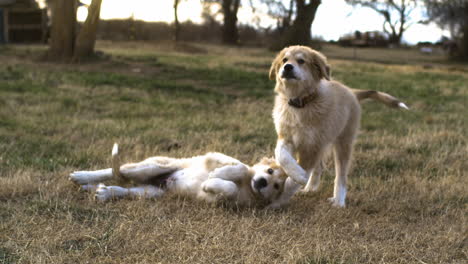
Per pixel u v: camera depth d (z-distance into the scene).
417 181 6.25
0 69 14.64
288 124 5.25
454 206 5.46
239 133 8.44
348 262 3.87
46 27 30.02
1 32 30.16
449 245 4.29
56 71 15.03
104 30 41.81
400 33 57.66
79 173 5.21
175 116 9.91
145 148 7.24
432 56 37.69
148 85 13.38
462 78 19.25
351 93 5.95
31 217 4.41
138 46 28.98
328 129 5.27
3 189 5.05
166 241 4.09
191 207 4.85
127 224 4.37
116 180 5.50
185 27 47.16
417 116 11.02
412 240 4.36
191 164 5.24
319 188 6.09
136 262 3.69
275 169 5.07
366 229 4.60
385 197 5.73
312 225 4.70
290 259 3.81
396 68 22.69
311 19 30.64
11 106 9.68
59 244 3.93
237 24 46.94
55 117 9.03
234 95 12.99
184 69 17.23
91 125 8.48
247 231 4.34
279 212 4.98
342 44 46.28
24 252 3.73
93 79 13.68
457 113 11.37
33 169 5.93
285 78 5.05
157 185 5.37
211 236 4.23
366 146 8.14
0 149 6.76
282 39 30.73
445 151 7.71
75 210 4.63
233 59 21.73
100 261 3.69
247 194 5.02
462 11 35.81
